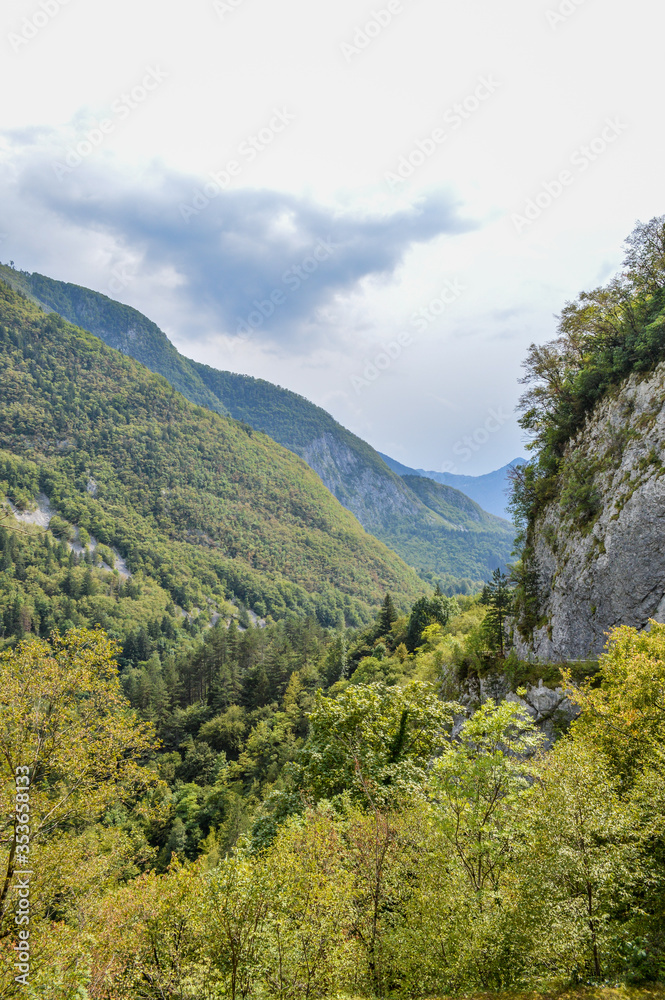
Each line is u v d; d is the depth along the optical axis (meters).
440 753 23.33
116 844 14.82
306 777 21.61
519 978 8.68
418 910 10.39
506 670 33.16
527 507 51.66
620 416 40.75
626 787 12.58
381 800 15.27
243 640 120.00
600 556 36.56
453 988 9.09
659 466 34.38
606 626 35.59
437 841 11.18
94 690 14.36
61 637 14.38
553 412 50.28
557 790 9.52
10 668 13.41
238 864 9.88
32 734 13.20
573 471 43.69
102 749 13.95
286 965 9.12
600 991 7.91
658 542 32.97
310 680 97.50
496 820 10.90
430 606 83.25
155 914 10.90
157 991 10.40
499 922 9.12
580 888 9.03
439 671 44.38
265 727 77.12
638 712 13.31
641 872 9.02
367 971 10.12
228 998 9.09
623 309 42.84
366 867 11.41
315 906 9.62
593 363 45.56
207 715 91.62
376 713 21.77
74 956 11.06
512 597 48.75
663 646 15.40
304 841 11.32
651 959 8.42
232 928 9.20
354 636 125.44
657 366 38.78
